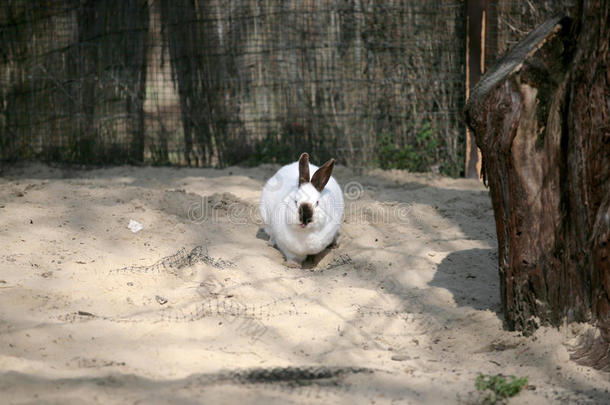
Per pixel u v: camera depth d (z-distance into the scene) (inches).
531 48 161.6
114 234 245.0
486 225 279.9
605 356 149.2
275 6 390.6
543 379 149.1
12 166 399.9
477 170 375.2
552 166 161.0
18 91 417.4
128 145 414.3
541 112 160.1
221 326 175.3
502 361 160.7
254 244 252.8
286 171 259.0
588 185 153.3
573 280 159.6
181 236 249.8
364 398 138.5
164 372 145.7
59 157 414.9
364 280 221.1
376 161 398.0
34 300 182.5
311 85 396.8
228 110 407.2
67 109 412.8
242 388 140.3
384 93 391.5
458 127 383.6
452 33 377.4
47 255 219.1
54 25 409.4
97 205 275.7
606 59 146.1
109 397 131.7
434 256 239.3
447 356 167.2
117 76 408.8
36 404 125.0
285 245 236.7
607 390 139.9
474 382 147.6
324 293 205.2
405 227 277.1
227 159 411.2
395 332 180.9
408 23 381.4
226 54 400.5
